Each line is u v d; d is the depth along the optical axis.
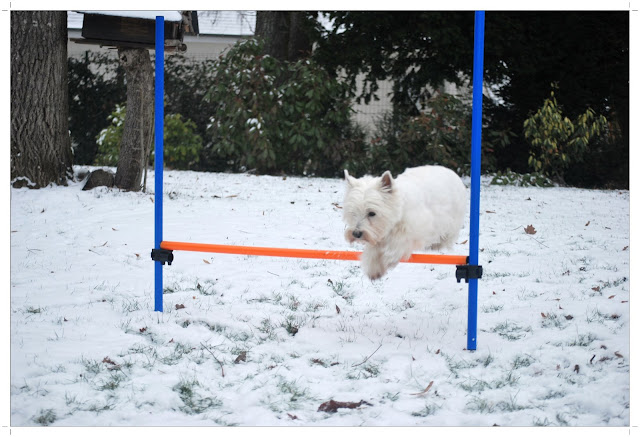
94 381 3.99
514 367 4.26
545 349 4.48
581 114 16.05
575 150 15.15
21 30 9.50
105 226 8.13
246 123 14.98
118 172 10.38
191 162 16.39
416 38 15.88
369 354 4.49
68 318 5.07
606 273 6.36
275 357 4.45
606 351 4.35
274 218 9.17
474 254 4.55
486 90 17.17
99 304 5.44
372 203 4.37
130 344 4.58
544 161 15.46
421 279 6.38
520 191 13.46
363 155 16.14
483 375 4.15
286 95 15.52
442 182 5.05
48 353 4.36
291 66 15.78
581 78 16.19
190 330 4.88
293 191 12.11
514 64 15.95
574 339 4.61
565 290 5.79
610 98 16.25
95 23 8.58
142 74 10.13
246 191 11.88
